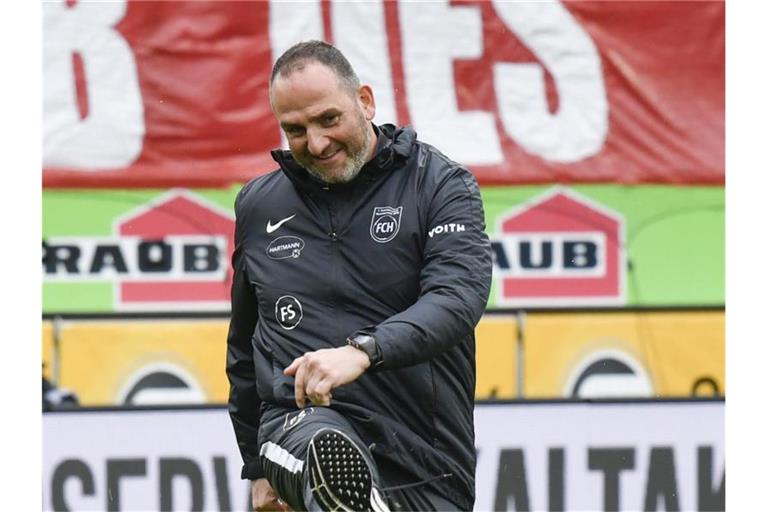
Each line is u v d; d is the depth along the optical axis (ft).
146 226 79.41
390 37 79.00
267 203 46.19
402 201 44.50
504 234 79.97
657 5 79.56
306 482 41.01
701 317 80.18
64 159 78.79
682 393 80.33
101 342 79.30
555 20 79.46
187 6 78.79
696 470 79.87
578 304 80.23
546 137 79.87
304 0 78.89
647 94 79.77
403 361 40.52
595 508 79.71
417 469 44.45
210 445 79.41
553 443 79.77
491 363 80.07
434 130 79.41
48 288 78.95
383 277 44.24
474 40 79.36
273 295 45.27
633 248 80.18
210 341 79.77
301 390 39.55
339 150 43.27
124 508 78.95
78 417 78.74
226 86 79.05
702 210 80.12
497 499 79.46
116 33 78.69
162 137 79.20
